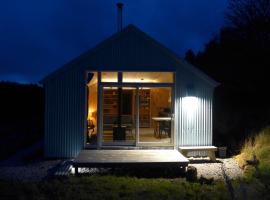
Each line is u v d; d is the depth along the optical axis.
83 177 11.26
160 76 15.30
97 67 14.77
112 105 15.40
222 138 17.78
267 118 17.31
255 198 7.59
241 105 20.92
